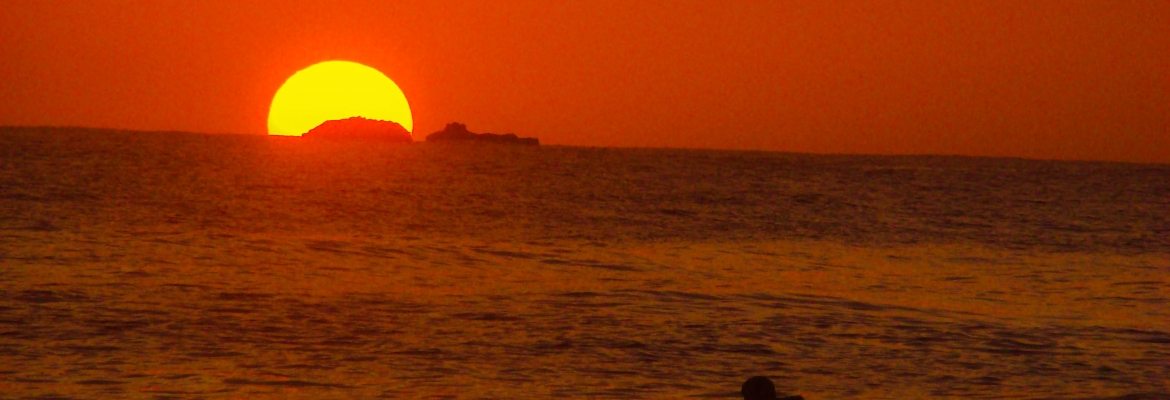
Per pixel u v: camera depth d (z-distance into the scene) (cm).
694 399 3694
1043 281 7500
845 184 15575
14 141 15088
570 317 5209
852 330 5050
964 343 4769
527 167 16175
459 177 14638
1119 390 3900
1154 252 9944
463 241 9088
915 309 5828
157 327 4597
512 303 5597
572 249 8831
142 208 10219
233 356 4128
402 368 4028
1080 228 11806
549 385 3825
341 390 3656
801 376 4088
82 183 11719
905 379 4062
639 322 5119
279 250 7481
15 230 7931
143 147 15575
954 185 15725
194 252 7094
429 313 5203
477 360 4203
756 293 6344
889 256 9169
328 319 4947
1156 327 5303
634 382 3919
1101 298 6569
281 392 3606
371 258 7362
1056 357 4488
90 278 5738
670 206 12838
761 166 17638
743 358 4388
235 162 14725
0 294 5125
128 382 3656
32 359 3934
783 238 10512
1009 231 11488
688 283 6788
